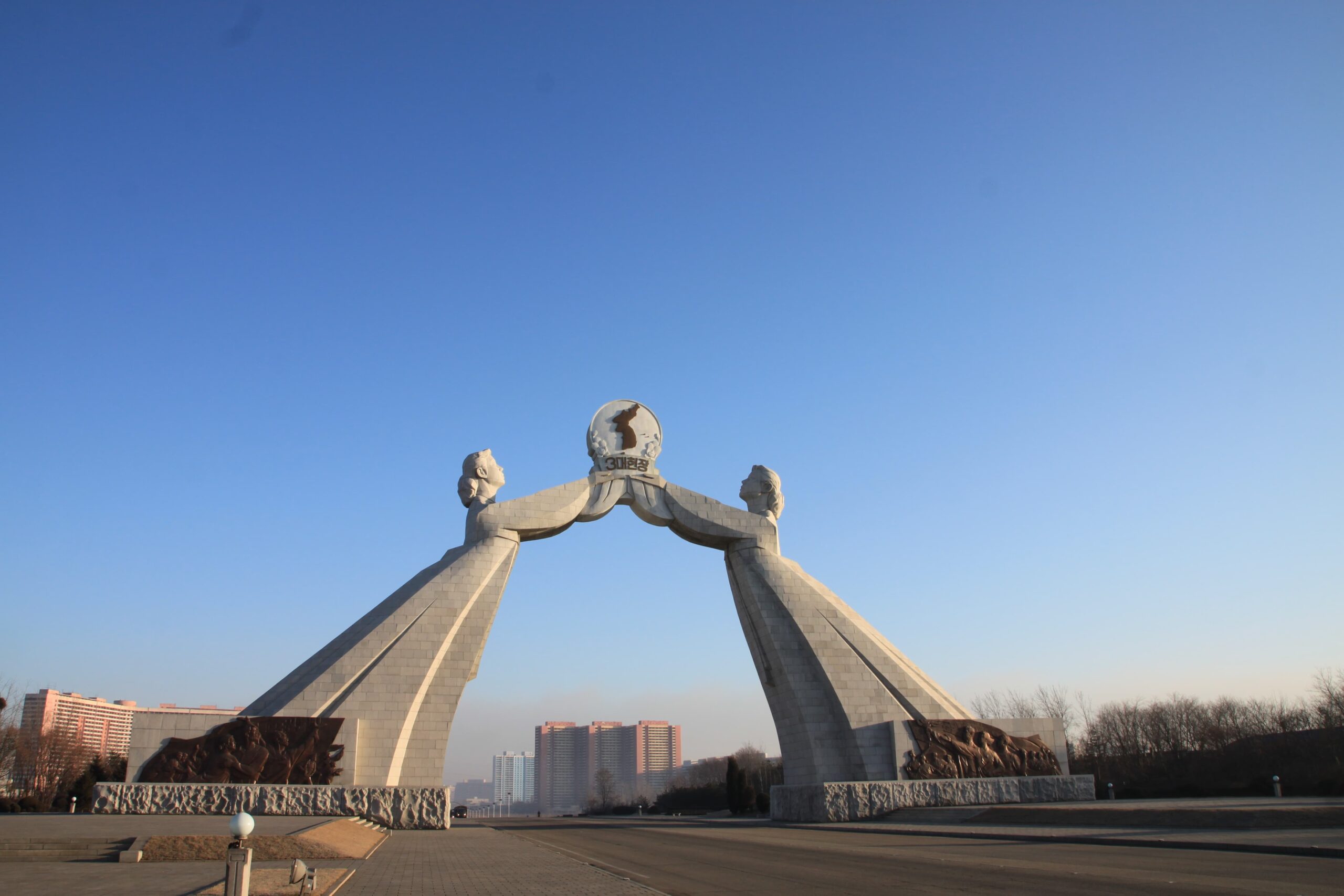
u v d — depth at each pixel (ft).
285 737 114.73
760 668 140.05
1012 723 133.90
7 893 49.57
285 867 66.03
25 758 238.89
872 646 136.26
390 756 117.19
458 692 124.16
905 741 128.98
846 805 123.54
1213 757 197.16
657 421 148.87
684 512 141.79
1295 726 214.48
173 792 110.32
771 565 140.05
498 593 130.00
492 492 137.69
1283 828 78.69
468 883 55.57
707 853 76.79
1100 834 82.12
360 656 120.98
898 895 46.88
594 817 271.49
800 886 51.85
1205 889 46.09
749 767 397.80
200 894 48.70
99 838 73.46
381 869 65.26
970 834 90.94
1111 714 258.98
